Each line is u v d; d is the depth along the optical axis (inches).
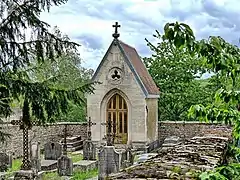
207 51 155.6
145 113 1023.6
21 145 947.3
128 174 190.9
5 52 376.5
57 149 856.3
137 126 1024.2
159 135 1135.6
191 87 1243.2
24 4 383.2
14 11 379.9
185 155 270.7
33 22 382.6
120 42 1051.9
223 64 158.7
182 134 1117.7
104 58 1042.7
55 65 1315.2
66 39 400.5
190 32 146.2
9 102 394.0
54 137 1108.5
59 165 703.7
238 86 174.4
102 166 653.9
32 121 431.5
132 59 1086.4
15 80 383.6
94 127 1055.0
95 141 1051.3
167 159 251.0
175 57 1253.7
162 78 1274.6
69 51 402.6
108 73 1042.7
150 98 1066.7
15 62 381.7
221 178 151.9
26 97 388.2
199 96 1226.6
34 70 420.8
